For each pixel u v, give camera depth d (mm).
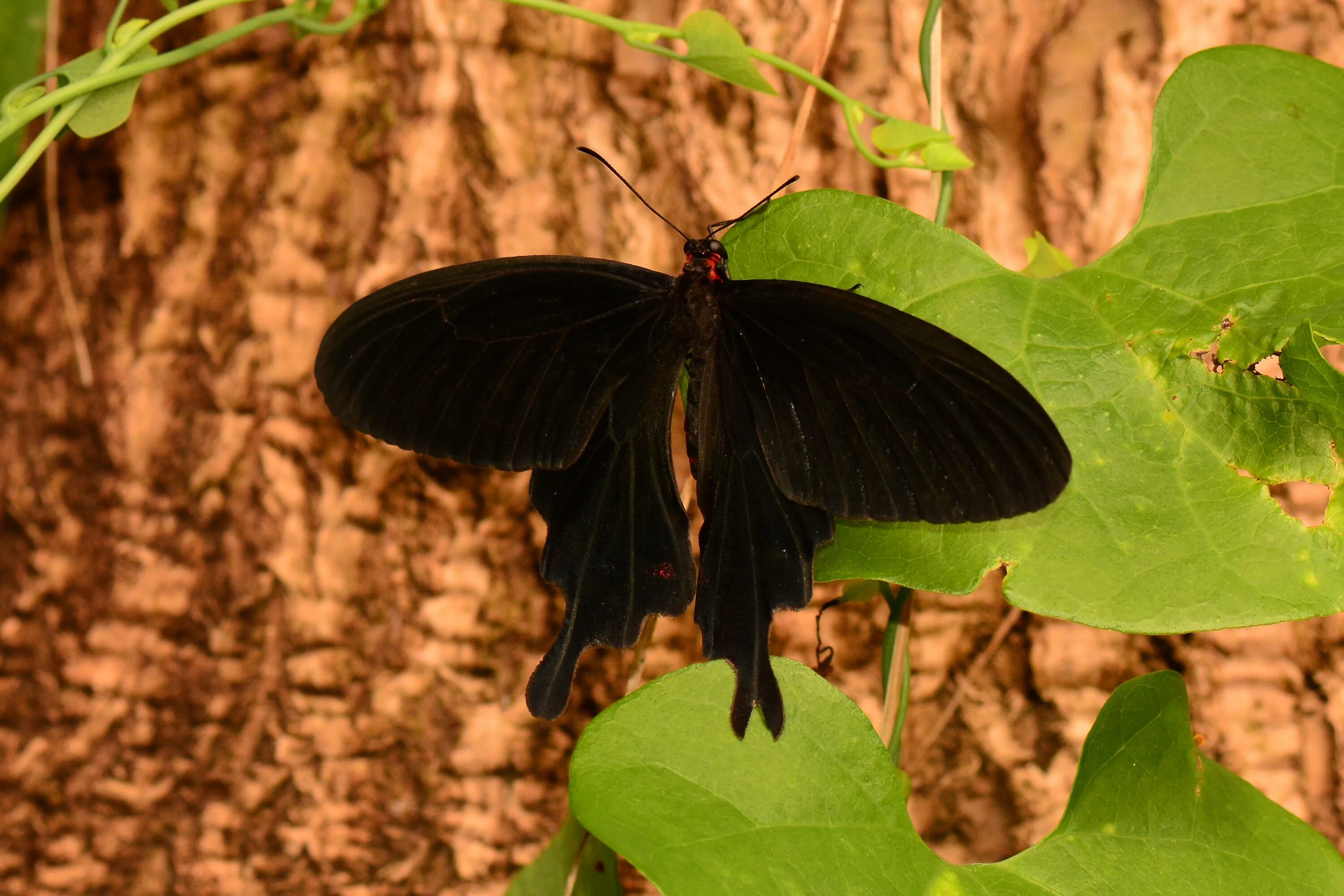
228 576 1366
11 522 1370
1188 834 1314
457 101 1356
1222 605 1296
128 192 1363
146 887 1371
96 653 1369
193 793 1370
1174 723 1318
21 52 1353
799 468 1301
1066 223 1354
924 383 1288
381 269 1360
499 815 1369
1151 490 1303
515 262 1308
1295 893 1308
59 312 1369
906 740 1365
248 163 1362
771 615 1308
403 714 1366
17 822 1370
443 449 1307
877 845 1302
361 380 1301
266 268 1362
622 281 1317
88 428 1369
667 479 1319
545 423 1312
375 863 1370
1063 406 1308
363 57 1358
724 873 1288
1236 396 1305
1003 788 1365
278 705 1367
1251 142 1313
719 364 1313
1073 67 1352
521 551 1364
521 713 1366
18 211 1367
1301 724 1358
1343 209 1308
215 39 1332
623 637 1313
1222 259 1310
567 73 1356
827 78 1354
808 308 1302
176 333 1365
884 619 1363
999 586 1361
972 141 1355
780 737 1305
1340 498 1298
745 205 1355
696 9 1354
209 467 1364
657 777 1298
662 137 1358
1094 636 1360
